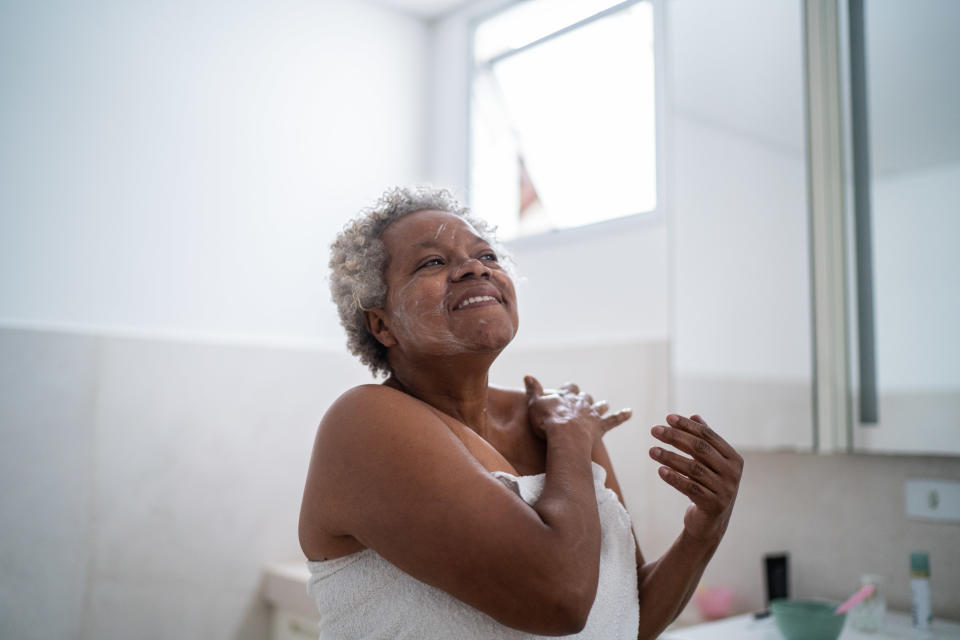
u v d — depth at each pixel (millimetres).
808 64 1643
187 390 1986
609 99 2162
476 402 902
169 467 1944
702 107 1840
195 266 2043
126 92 1968
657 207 1951
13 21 1809
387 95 2506
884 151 1523
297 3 2312
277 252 2201
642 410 1893
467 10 2504
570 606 688
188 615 1951
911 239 1479
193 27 2096
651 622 891
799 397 1625
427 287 835
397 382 928
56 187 1841
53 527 1772
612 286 2018
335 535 774
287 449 2150
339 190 2355
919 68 1478
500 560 680
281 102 2252
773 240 1682
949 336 1424
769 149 1702
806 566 1672
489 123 2469
